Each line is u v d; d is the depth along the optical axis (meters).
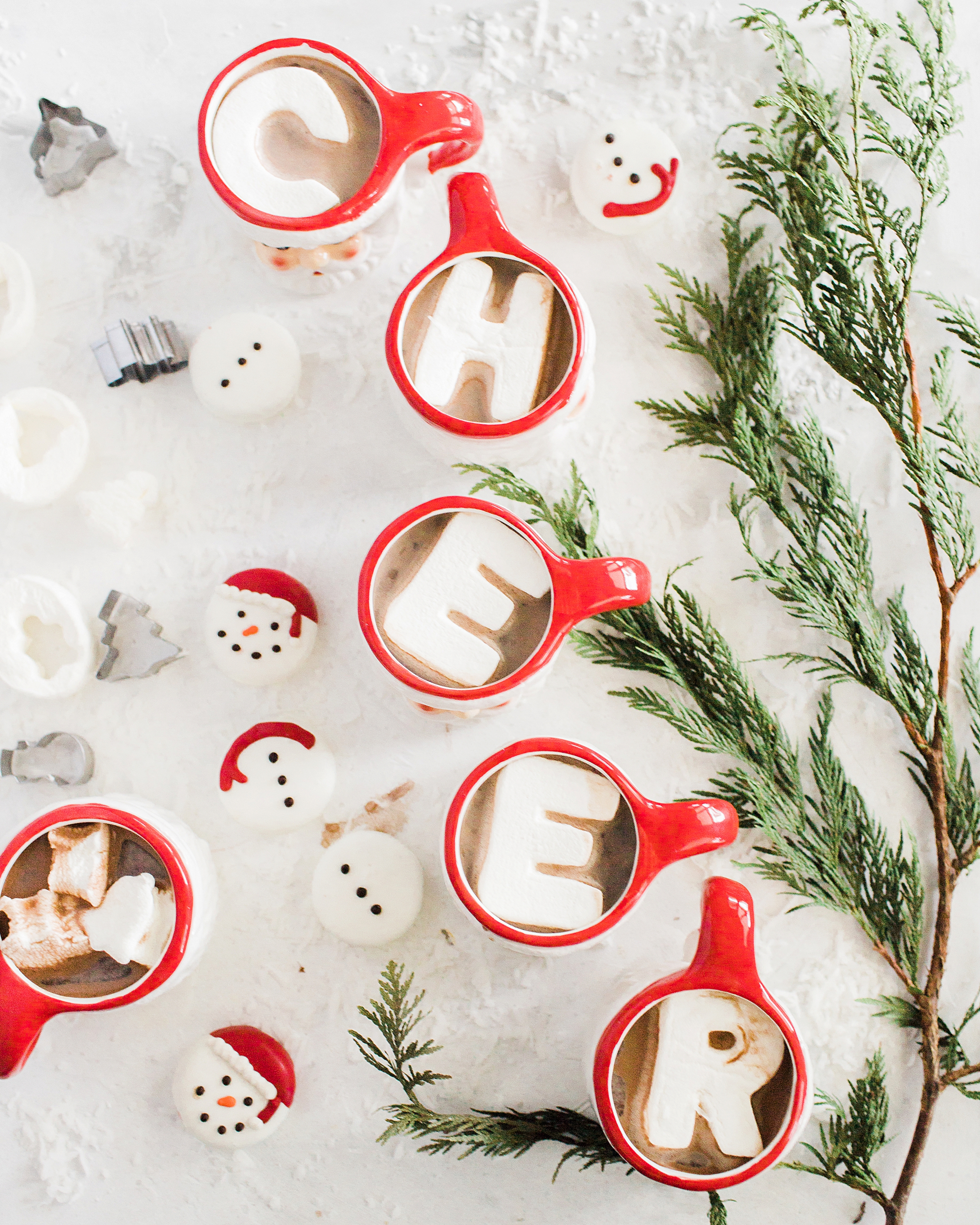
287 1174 0.92
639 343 0.94
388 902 0.91
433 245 0.94
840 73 0.95
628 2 0.94
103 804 0.87
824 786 0.91
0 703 0.93
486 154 0.94
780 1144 0.85
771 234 0.94
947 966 0.94
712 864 0.93
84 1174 0.92
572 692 0.93
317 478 0.94
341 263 0.93
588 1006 0.92
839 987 0.93
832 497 0.90
